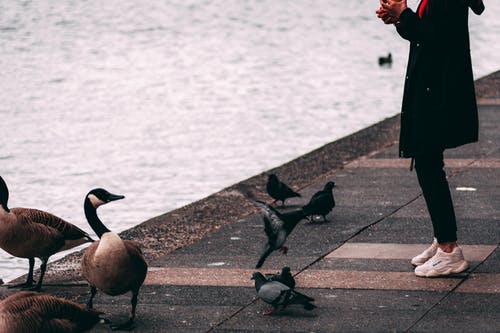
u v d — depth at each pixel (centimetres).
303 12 4162
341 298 821
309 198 1209
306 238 1008
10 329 677
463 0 830
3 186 870
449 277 862
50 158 1633
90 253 769
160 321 782
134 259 766
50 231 879
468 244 958
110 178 1491
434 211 858
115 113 2058
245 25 3750
